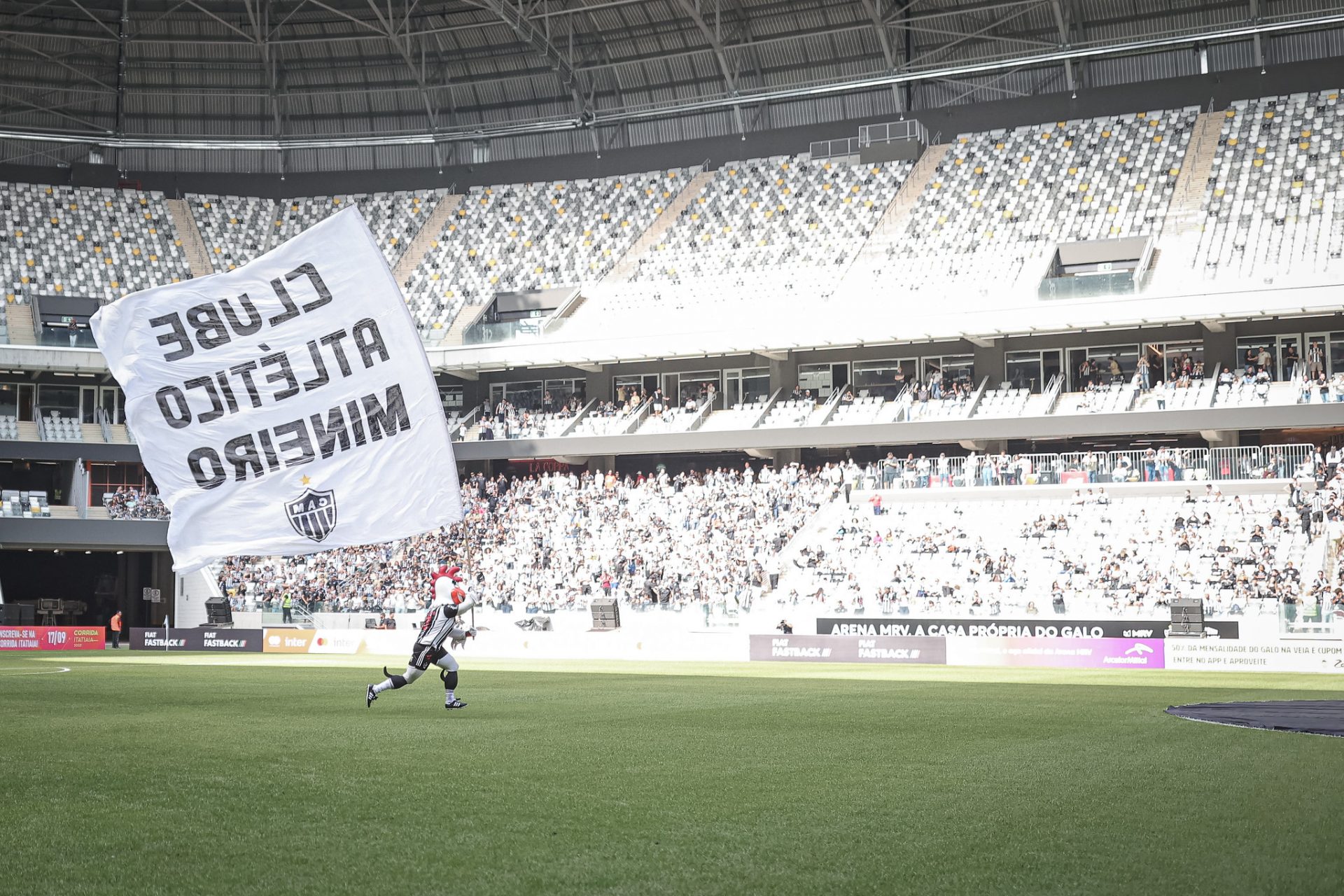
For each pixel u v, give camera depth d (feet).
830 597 160.15
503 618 165.89
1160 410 166.40
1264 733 51.60
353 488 41.27
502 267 218.59
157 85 228.02
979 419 175.32
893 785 35.27
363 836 26.96
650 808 30.83
